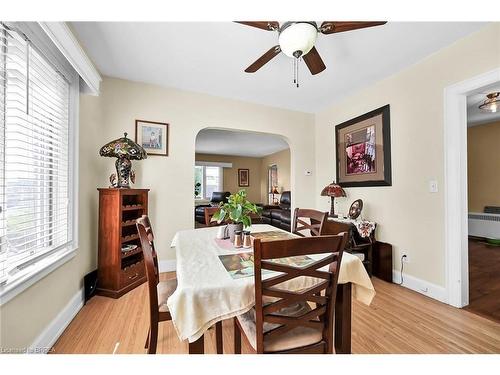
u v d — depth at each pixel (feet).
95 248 8.00
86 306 6.70
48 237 5.46
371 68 8.13
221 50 7.06
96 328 5.64
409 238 8.00
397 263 8.41
